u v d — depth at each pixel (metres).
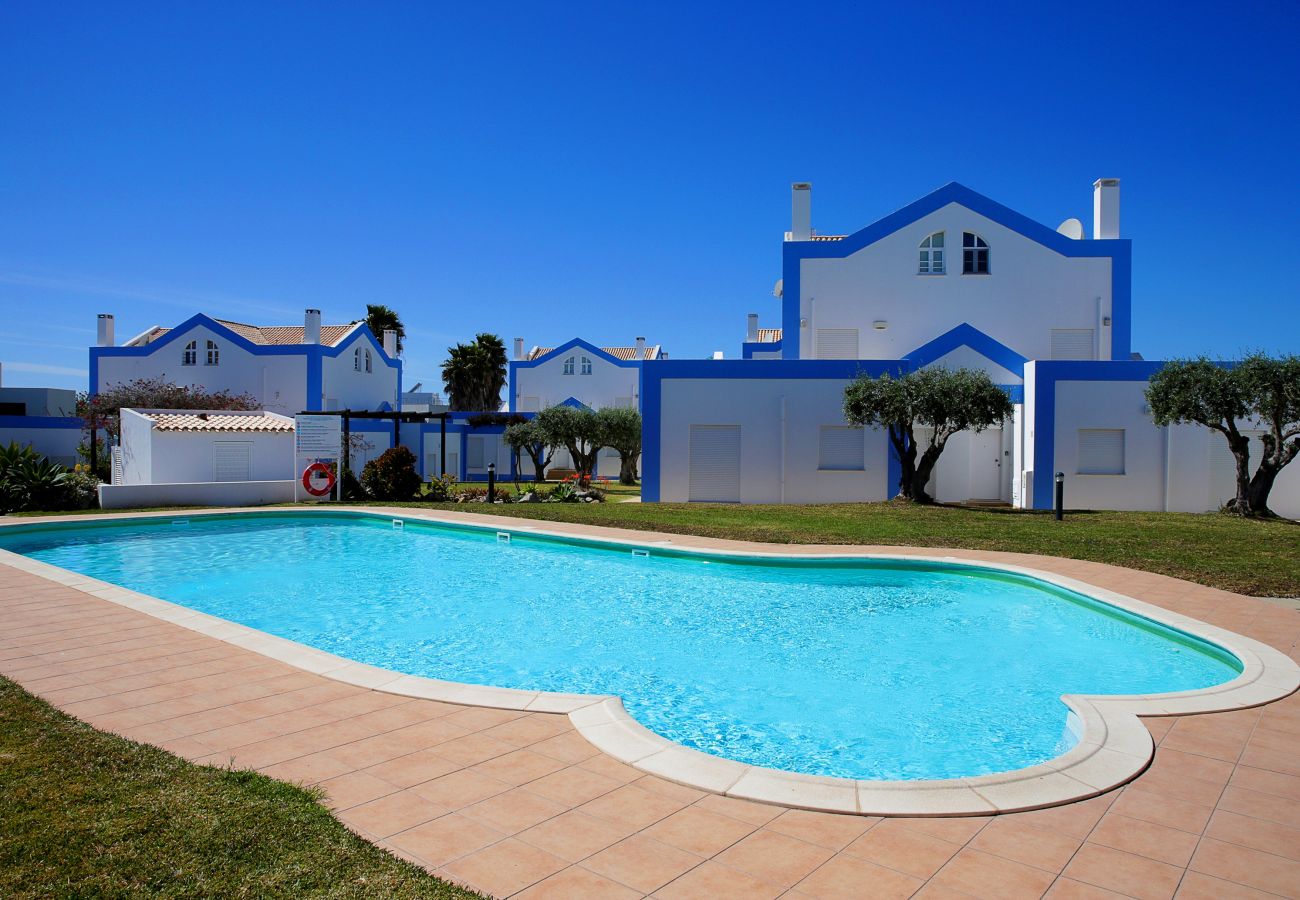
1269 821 4.44
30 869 3.64
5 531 17.53
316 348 36.47
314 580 13.64
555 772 4.97
